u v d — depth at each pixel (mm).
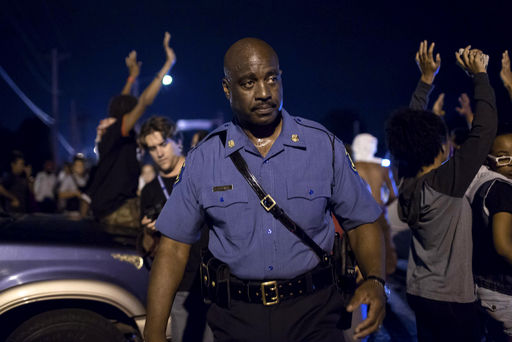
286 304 1948
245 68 1897
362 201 2020
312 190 1957
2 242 3098
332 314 2012
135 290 3158
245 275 1967
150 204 3256
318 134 2035
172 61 4098
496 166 2693
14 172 8625
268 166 1971
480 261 2662
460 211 2539
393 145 2850
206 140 2082
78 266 3098
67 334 3010
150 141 3238
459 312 2561
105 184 4051
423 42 3266
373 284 1879
